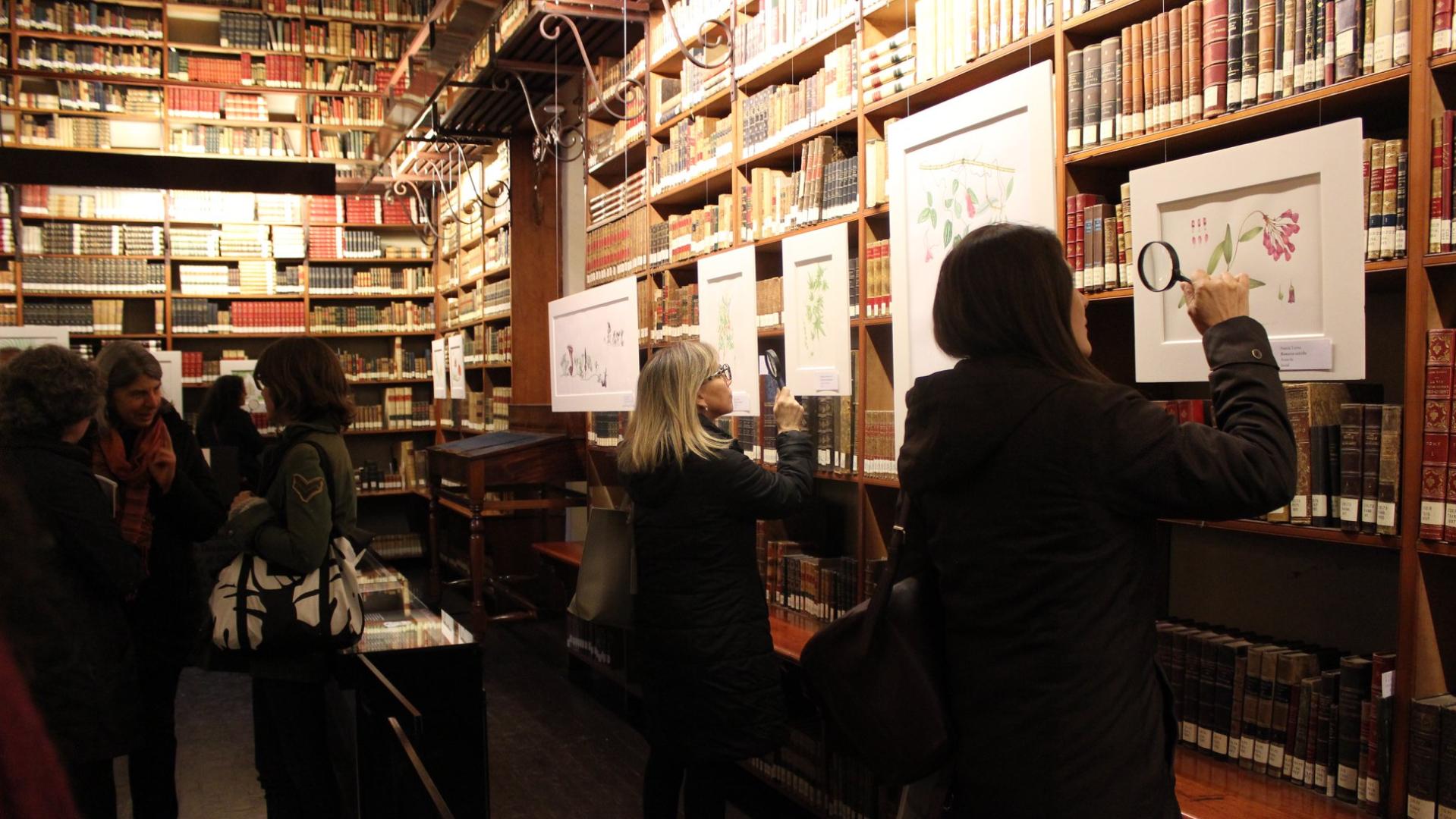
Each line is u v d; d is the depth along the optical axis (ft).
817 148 11.03
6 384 6.82
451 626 9.33
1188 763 6.87
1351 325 5.54
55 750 1.50
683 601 8.13
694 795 8.29
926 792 4.75
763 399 12.10
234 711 14.79
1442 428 5.48
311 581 8.11
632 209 16.25
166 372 23.71
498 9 13.32
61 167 19.75
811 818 10.79
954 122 7.77
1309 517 6.24
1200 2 6.84
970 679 4.41
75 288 25.91
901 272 8.49
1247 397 4.25
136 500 8.87
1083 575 4.14
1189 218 6.47
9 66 24.32
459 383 24.36
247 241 27.76
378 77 27.73
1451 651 5.75
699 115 14.10
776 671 8.35
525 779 11.71
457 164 26.27
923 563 4.86
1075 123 7.86
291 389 8.34
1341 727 6.06
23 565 1.73
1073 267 7.79
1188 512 4.07
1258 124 6.71
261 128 27.22
